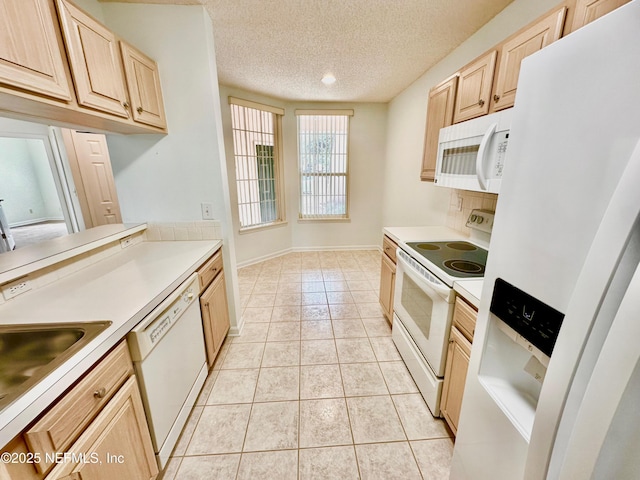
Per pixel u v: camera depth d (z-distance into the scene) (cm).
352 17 180
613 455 46
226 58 244
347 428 148
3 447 58
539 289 66
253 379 183
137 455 102
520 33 117
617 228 45
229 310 227
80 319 97
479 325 90
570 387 54
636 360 41
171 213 205
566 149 57
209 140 192
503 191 77
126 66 148
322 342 223
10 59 89
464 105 160
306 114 398
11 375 94
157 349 117
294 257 432
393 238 220
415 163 312
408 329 186
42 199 648
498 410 81
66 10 110
